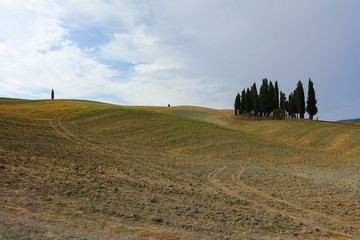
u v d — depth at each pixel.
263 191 13.00
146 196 10.22
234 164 22.81
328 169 20.88
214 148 31.59
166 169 18.70
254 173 18.72
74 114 49.03
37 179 10.95
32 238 5.23
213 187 13.66
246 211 9.16
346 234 7.27
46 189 9.55
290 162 24.39
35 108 54.00
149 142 33.78
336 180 16.12
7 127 30.16
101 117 47.84
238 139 38.09
